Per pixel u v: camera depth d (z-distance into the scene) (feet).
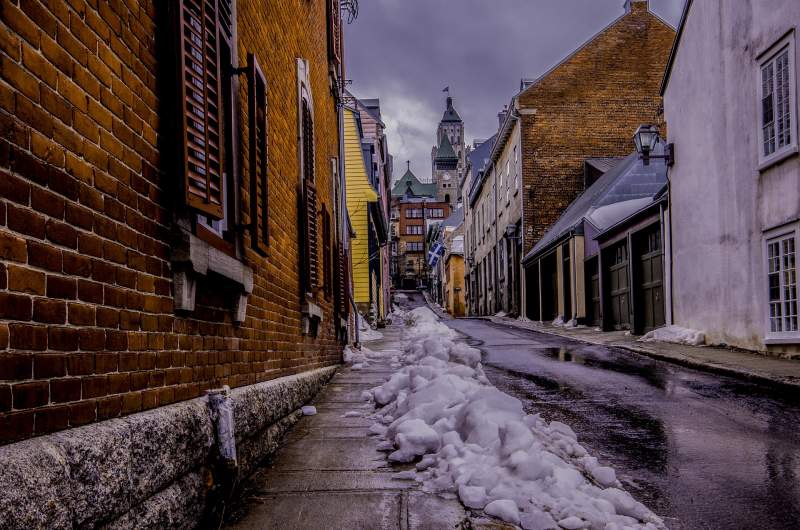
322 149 35.78
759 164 38.04
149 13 10.12
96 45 8.29
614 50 102.12
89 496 7.19
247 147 16.20
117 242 8.74
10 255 6.34
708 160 44.60
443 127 474.90
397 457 15.57
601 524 11.09
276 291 20.20
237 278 13.85
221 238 13.61
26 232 6.62
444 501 12.60
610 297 67.41
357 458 16.10
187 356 11.44
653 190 75.61
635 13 102.83
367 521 11.46
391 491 13.29
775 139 36.63
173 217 10.73
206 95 11.67
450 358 29.73
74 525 6.83
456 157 455.22
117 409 8.66
